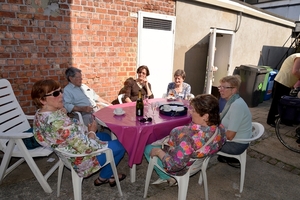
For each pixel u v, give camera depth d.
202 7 5.05
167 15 4.48
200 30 5.19
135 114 2.54
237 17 5.95
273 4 9.76
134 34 4.15
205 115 1.68
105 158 2.10
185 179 1.95
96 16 3.63
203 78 5.69
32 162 2.22
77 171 1.94
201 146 1.71
